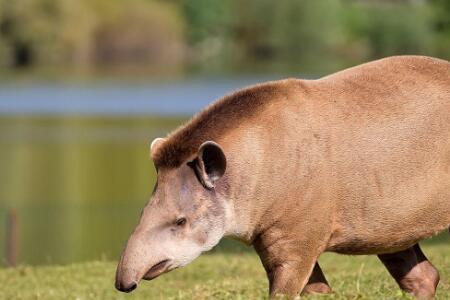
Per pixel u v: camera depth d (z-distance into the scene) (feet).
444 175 62.54
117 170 246.68
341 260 98.58
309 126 60.49
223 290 77.05
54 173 245.86
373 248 62.80
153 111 363.97
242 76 494.18
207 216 59.41
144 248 58.39
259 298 63.21
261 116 60.49
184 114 351.46
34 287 98.48
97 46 644.69
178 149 59.62
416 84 62.64
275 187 60.18
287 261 60.90
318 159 60.23
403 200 61.77
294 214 60.34
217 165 58.85
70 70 575.38
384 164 61.21
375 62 63.87
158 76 518.37
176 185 59.47
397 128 61.46
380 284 76.18
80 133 314.55
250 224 60.54
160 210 59.16
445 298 65.10
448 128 62.49
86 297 92.07
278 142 60.18
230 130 60.13
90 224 168.86
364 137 60.95
